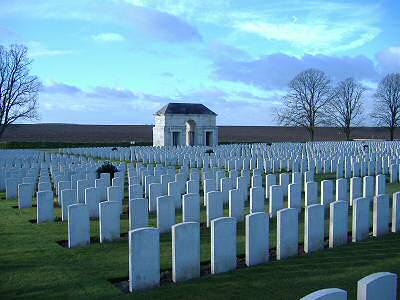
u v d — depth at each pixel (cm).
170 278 744
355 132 9569
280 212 829
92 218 1238
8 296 661
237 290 664
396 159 2273
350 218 1187
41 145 6138
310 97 7800
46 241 984
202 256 850
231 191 1155
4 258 853
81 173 1769
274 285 682
